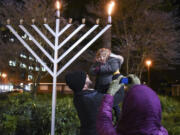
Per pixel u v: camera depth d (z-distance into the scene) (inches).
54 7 336.8
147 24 446.3
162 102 345.4
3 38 335.6
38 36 317.1
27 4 316.8
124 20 446.0
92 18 403.5
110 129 55.4
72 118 175.0
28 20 318.0
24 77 353.4
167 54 475.2
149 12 442.3
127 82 61.0
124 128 50.7
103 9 384.5
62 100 261.9
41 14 322.3
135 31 458.3
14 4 330.3
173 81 922.1
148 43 463.2
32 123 163.0
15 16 323.0
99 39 388.8
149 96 49.9
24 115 171.8
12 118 160.4
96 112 87.6
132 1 429.7
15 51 320.2
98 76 105.8
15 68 339.0
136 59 490.0
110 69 101.5
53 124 129.3
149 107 48.6
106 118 57.5
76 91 92.5
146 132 47.9
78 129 166.9
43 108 182.2
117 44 493.7
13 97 238.1
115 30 470.6
